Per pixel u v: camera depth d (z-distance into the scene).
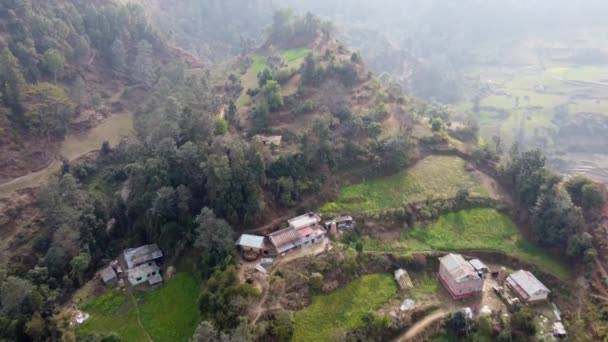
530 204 92.38
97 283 85.38
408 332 71.31
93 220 95.44
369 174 99.75
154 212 87.44
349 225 88.00
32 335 71.62
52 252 87.00
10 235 98.19
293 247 80.62
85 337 72.69
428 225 91.19
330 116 108.88
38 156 116.31
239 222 84.69
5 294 74.38
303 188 91.75
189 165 91.69
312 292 73.12
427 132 114.50
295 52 153.75
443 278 80.44
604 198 88.75
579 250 81.69
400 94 137.50
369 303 74.44
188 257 82.38
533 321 71.00
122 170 114.62
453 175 102.94
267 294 70.06
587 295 77.00
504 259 85.88
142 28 171.88
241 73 159.38
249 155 88.75
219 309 66.44
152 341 72.06
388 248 85.56
